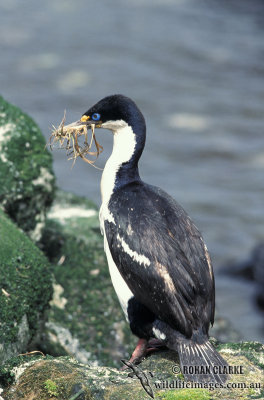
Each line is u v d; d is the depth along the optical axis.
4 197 11.78
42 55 37.44
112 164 9.01
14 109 12.49
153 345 8.26
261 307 18.25
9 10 45.28
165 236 7.89
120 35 41.00
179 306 7.46
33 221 12.38
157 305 7.62
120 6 46.66
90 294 12.40
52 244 13.20
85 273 12.73
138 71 35.81
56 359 8.10
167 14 44.88
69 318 11.95
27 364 7.98
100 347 11.75
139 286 7.80
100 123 9.23
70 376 7.58
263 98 32.94
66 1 47.59
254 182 25.50
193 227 8.18
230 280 19.53
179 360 7.67
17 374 7.88
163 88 33.84
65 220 14.09
